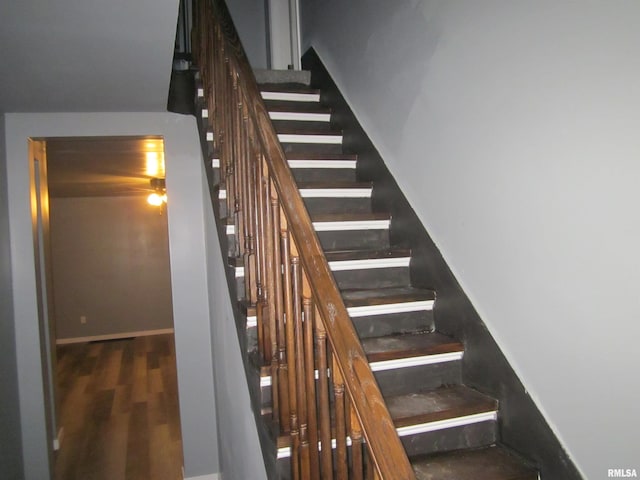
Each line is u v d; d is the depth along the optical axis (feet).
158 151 12.18
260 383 5.01
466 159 5.98
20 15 5.28
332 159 9.02
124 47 6.21
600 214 4.10
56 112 9.46
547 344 4.74
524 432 5.01
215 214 7.78
